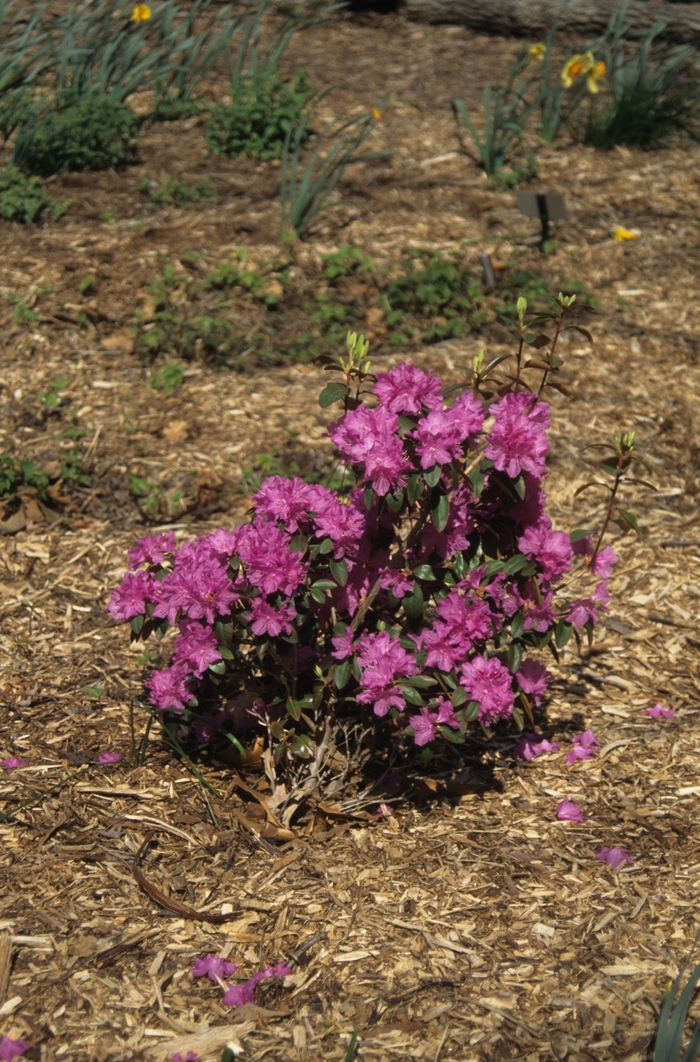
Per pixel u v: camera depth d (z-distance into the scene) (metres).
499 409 2.79
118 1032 2.39
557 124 8.04
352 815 3.06
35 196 6.70
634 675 3.86
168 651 3.92
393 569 2.89
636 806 3.16
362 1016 2.44
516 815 3.12
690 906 2.74
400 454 2.67
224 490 4.78
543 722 3.58
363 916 2.73
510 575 2.96
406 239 6.67
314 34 10.09
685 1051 2.19
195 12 8.42
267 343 5.75
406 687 2.79
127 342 5.62
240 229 6.62
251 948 2.63
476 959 2.60
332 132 8.02
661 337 5.85
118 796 3.13
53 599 4.20
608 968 2.56
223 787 3.19
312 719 3.16
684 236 6.77
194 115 8.21
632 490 4.90
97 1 8.55
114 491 4.78
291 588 2.75
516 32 9.91
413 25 10.24
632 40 9.42
